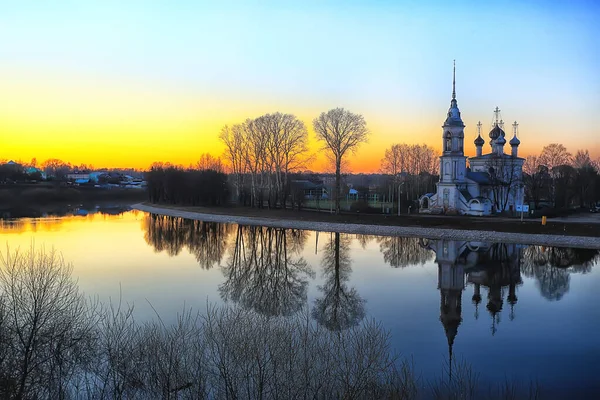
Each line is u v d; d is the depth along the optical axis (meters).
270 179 117.31
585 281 47.41
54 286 31.39
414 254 62.91
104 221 104.88
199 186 135.88
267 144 113.94
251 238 78.62
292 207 113.44
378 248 68.12
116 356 21.86
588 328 32.78
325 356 22.38
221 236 80.81
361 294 42.38
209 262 57.22
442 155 103.19
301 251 66.06
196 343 24.91
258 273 51.62
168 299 39.31
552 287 44.88
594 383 24.14
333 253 64.25
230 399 19.72
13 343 20.75
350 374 21.58
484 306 38.34
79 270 50.59
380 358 25.30
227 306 37.47
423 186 149.25
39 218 110.69
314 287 45.25
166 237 78.88
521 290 43.88
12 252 56.09
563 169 126.94
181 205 140.50
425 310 37.09
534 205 111.81
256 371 20.56
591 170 135.00
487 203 98.94
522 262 57.25
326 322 33.44
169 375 20.02
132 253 62.38
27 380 20.00
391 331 31.88
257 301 39.66
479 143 119.38
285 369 20.55
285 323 28.58
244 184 126.50
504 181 107.88
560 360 27.11
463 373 25.06
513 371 25.58
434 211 102.31
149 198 174.50
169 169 164.75
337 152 98.31
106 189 199.00
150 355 21.70
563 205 120.69
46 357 20.91
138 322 32.00
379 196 145.62
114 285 43.94
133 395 20.42
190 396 19.91
